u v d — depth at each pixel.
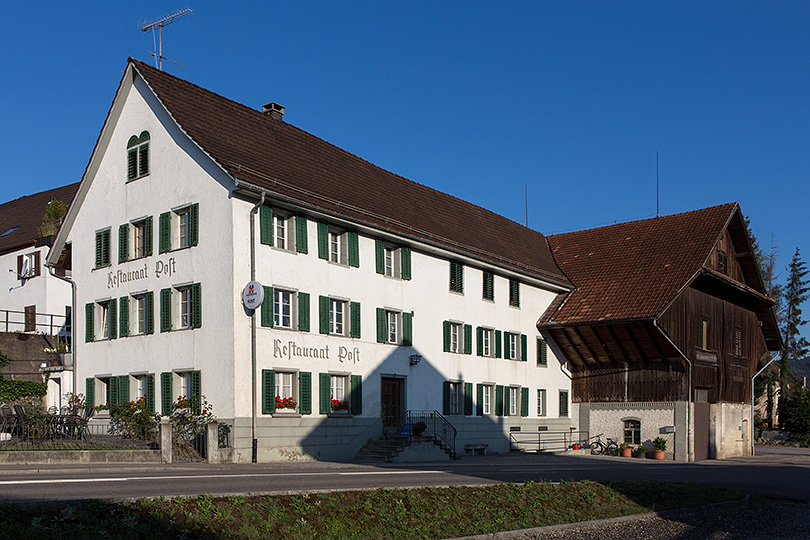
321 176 29.67
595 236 45.38
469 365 34.41
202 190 25.64
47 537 9.23
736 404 43.28
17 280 40.25
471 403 34.25
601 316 37.50
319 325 26.83
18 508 9.93
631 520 16.75
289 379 25.81
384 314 29.83
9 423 22.44
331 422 26.91
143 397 27.09
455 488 16.44
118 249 28.67
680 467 30.91
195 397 24.81
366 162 35.25
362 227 28.56
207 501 11.74
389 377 29.77
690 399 37.62
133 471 18.00
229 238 24.56
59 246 30.97
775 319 46.84
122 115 29.03
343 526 12.39
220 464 22.47
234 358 23.98
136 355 27.36
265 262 25.14
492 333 36.31
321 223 27.33
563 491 18.08
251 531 11.09
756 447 55.00
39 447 20.66
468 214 40.06
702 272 37.91
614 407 39.97
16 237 41.66
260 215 25.19
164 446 21.64
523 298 38.62
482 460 30.67
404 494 15.01
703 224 41.47
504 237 41.06
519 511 15.74
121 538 9.72
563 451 39.72
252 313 24.53
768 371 63.81
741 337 44.38
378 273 29.70
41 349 33.41
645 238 42.75
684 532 16.00
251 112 30.23
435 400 32.12
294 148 30.38
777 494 22.23
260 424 24.38
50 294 38.25
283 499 12.91
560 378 40.81
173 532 10.41
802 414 57.22
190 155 26.19
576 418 41.31
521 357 38.00
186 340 25.58
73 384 29.95
